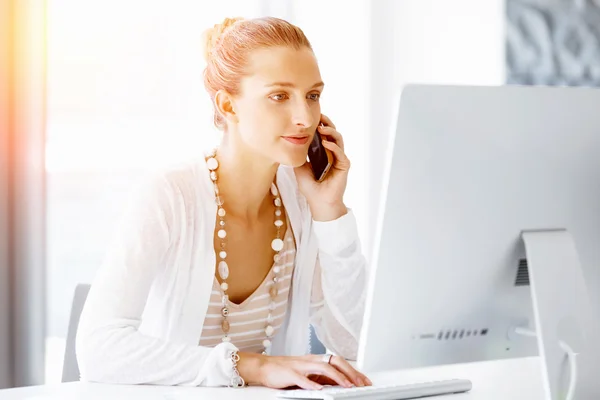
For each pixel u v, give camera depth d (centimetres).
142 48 404
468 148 151
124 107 400
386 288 150
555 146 159
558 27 468
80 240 393
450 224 152
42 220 367
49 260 383
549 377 156
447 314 157
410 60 469
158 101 408
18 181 363
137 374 177
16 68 361
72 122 390
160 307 203
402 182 147
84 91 392
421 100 147
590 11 471
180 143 413
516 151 155
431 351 158
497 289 161
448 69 474
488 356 165
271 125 194
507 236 158
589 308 161
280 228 217
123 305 186
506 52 466
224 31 206
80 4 389
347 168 210
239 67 197
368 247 464
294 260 219
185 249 199
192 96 414
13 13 359
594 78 473
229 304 205
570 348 157
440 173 149
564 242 160
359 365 154
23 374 365
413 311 153
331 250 212
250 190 208
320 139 211
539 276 157
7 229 362
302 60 195
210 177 205
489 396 166
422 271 152
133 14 401
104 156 397
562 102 159
